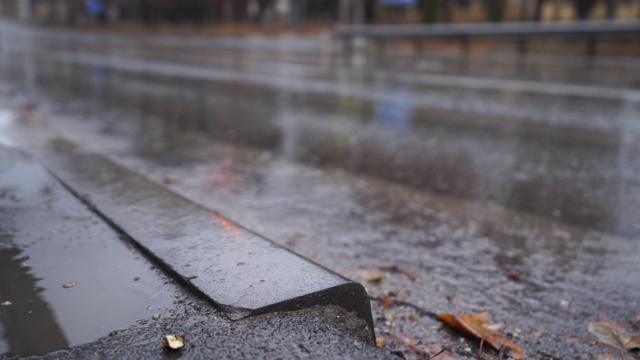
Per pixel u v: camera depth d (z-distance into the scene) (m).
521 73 6.15
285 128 3.19
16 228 1.18
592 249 1.48
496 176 2.18
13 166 1.61
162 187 1.43
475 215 1.72
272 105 4.06
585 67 6.70
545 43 9.70
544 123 3.28
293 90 4.89
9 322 0.87
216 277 0.96
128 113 3.72
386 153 2.57
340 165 2.34
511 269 1.35
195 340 0.82
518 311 1.16
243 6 20.47
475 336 1.03
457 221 1.67
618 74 5.86
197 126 3.26
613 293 1.24
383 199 1.87
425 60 8.28
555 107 3.83
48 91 4.80
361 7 12.80
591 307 1.18
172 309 0.89
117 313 0.89
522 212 1.76
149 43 14.29
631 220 1.69
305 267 0.99
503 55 8.77
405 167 2.32
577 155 2.52
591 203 1.85
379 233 1.56
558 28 7.39
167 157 2.46
